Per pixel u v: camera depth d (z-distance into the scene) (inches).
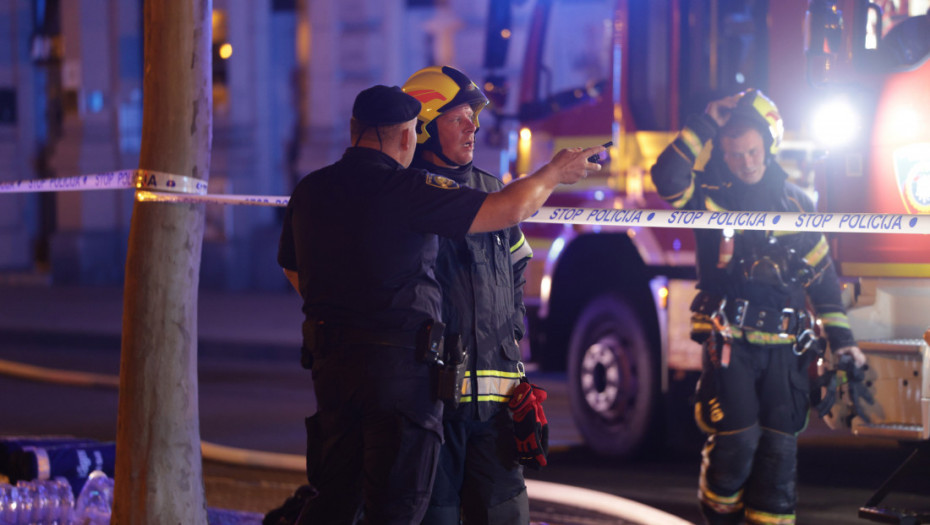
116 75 2476.6
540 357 910.4
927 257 608.7
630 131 820.0
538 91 949.2
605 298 837.2
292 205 425.1
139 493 491.5
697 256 565.9
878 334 620.7
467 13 2001.7
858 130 620.1
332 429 406.0
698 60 786.8
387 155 413.4
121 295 2236.7
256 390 1235.9
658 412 799.1
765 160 558.6
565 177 395.9
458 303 417.1
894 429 582.6
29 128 2694.4
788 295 542.6
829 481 770.2
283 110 2320.4
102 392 1224.8
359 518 423.8
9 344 1705.2
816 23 618.2
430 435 397.1
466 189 397.4
